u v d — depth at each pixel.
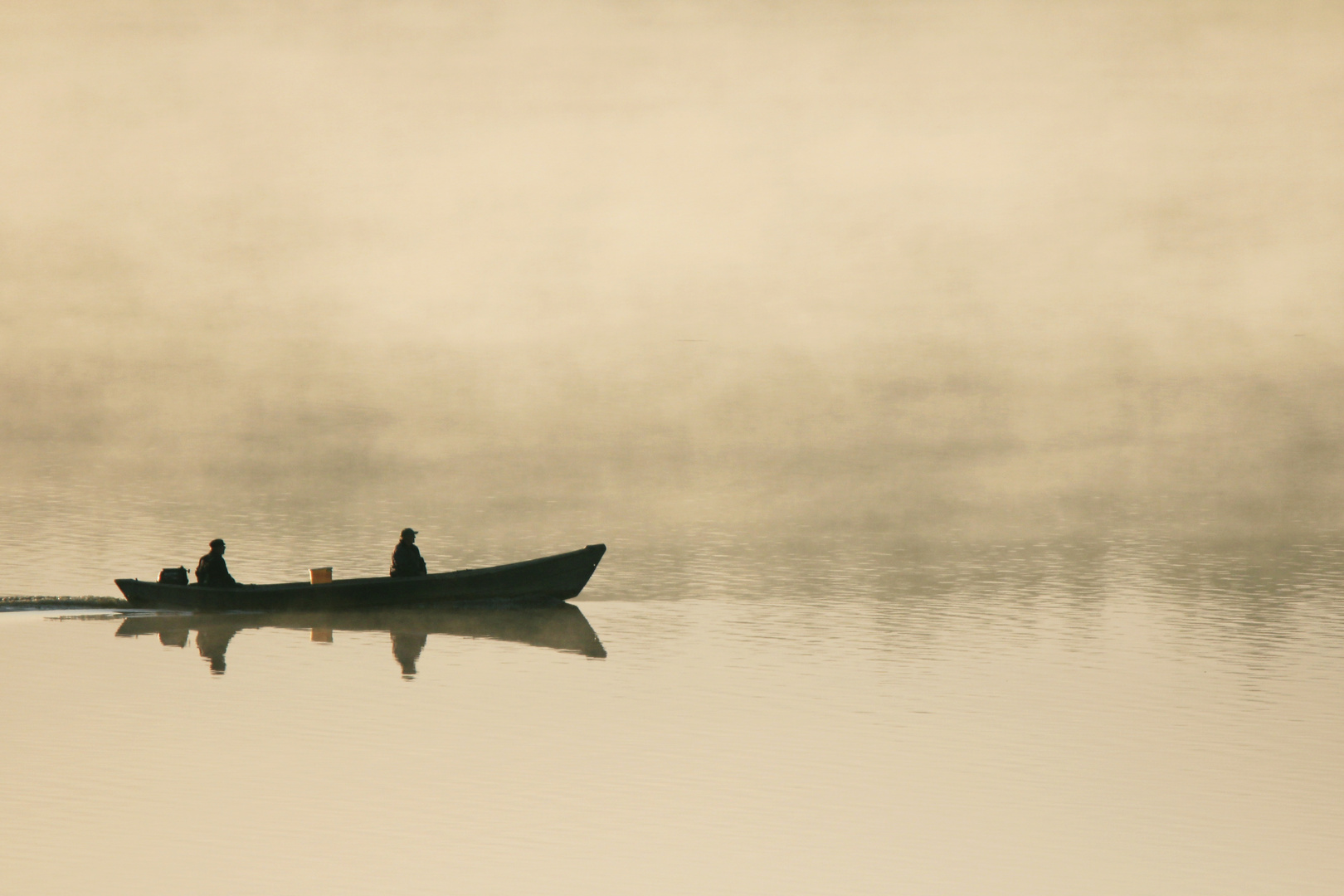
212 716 112.44
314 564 160.00
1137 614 141.88
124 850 90.12
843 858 89.81
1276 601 147.00
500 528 178.25
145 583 139.12
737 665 126.19
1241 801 98.25
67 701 115.19
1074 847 91.75
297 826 93.69
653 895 84.94
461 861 89.38
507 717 113.19
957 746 107.81
